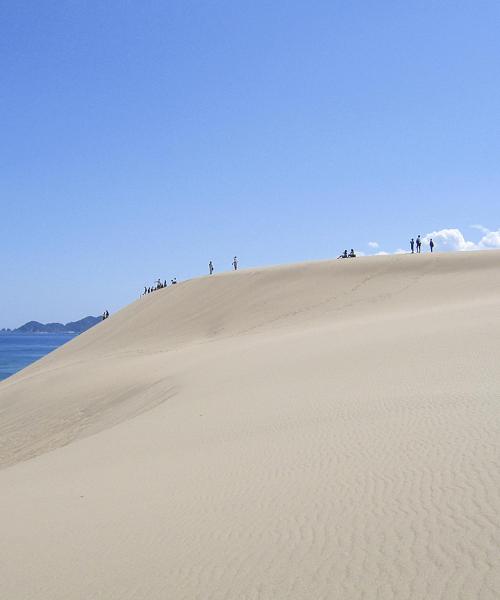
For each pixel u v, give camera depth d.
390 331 26.45
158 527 7.98
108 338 56.28
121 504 9.30
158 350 45.12
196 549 7.05
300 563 6.22
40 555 7.68
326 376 18.77
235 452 11.57
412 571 5.64
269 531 7.21
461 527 6.36
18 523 9.12
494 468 8.00
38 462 15.30
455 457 8.80
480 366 16.28
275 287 53.38
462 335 21.81
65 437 23.94
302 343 27.92
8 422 29.39
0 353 148.25
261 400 16.81
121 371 33.97
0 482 13.14
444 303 38.97
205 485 9.62
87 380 33.72
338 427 12.17
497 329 21.88
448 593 5.18
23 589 6.76
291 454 10.70
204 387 21.30
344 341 25.83
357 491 8.09
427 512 6.91
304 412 14.21
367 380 16.97
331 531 6.88
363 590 5.48
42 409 29.77
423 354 19.50
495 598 4.99
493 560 5.56
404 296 44.00
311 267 55.94
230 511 8.18
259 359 25.31
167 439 14.17
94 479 11.40
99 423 24.16
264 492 8.79
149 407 22.11
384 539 6.41
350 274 51.88
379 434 11.04
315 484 8.75
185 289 61.31
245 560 6.53
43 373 44.72
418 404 12.97
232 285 57.38
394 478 8.36
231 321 48.88
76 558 7.38
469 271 47.09
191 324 51.78
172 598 6.00
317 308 46.06
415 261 51.44
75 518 8.93
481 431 9.98
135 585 6.39
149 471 11.23
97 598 6.27
